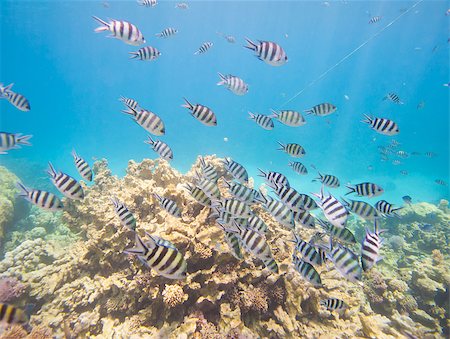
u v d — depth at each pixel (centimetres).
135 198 118
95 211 121
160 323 79
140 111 86
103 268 100
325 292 100
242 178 98
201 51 166
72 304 92
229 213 74
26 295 96
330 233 77
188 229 87
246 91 111
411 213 220
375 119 103
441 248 184
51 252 122
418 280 132
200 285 81
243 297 80
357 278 54
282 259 94
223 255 83
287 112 108
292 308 85
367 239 54
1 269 112
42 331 82
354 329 89
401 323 106
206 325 75
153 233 93
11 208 175
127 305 85
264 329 80
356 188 89
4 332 79
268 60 90
